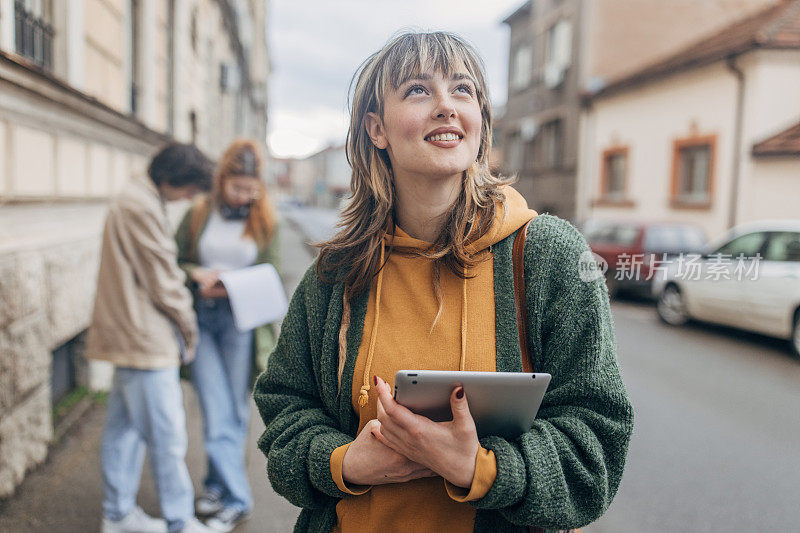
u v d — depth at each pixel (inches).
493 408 37.7
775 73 429.7
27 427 116.2
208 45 456.8
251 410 161.8
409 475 40.2
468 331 41.5
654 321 321.7
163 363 91.7
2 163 113.7
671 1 671.1
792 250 247.9
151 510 109.1
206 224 111.5
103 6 183.9
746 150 439.8
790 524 112.4
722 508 118.3
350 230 46.4
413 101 42.1
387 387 38.1
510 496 36.7
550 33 755.4
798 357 241.8
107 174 189.3
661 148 538.3
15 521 101.4
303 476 43.3
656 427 163.9
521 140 844.0
